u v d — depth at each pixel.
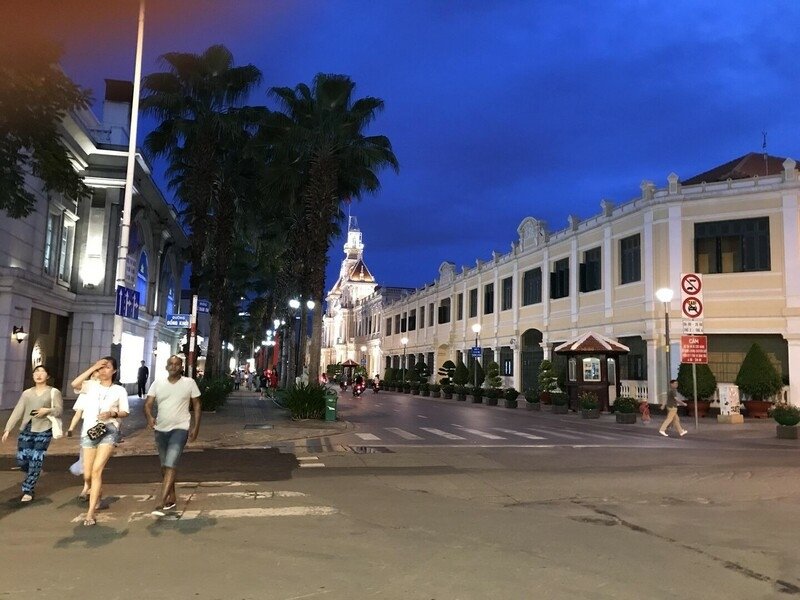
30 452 8.44
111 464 11.97
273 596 5.01
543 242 37.78
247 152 25.16
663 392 27.39
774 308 26.02
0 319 21.31
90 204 28.39
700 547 6.66
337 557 6.07
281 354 48.94
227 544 6.48
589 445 16.30
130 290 16.39
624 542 6.82
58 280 26.62
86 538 6.67
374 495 9.24
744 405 25.56
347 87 23.62
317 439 16.73
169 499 8.00
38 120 12.17
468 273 49.28
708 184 27.48
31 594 4.99
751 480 11.02
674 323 27.30
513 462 12.96
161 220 36.78
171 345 48.91
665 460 13.57
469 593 5.14
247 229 31.97
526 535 7.06
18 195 13.41
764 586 5.44
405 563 5.91
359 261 95.69
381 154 24.39
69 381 27.36
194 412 8.08
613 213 31.27
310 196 24.00
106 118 29.75
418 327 61.06
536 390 33.19
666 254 27.86
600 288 32.41
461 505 8.66
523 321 40.22
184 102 24.30
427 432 19.14
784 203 26.14
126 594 5.01
